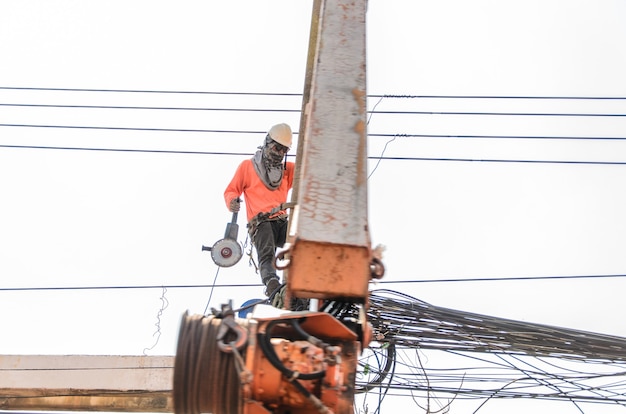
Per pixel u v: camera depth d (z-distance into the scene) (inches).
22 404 324.8
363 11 231.6
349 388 164.1
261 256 364.5
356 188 183.3
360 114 200.7
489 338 325.7
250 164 385.1
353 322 179.0
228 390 163.2
